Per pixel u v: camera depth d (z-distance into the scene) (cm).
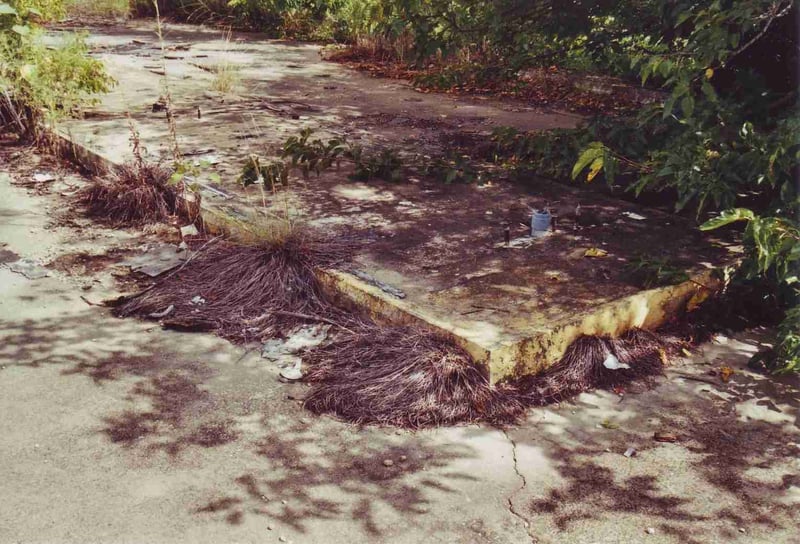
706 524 333
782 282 492
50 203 705
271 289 520
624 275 518
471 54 1188
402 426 397
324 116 988
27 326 492
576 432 396
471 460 373
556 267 531
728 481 361
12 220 662
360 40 1516
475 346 421
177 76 1241
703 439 392
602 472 366
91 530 323
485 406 409
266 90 1153
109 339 480
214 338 483
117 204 676
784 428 402
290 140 736
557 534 326
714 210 650
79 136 839
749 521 336
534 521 334
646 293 485
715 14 509
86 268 577
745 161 507
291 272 528
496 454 378
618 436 393
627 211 649
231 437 388
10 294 533
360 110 1034
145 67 1317
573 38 741
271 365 454
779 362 447
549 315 456
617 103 1069
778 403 423
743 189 654
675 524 333
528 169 754
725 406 420
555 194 696
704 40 516
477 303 473
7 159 827
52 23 1944
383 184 714
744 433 397
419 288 496
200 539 319
